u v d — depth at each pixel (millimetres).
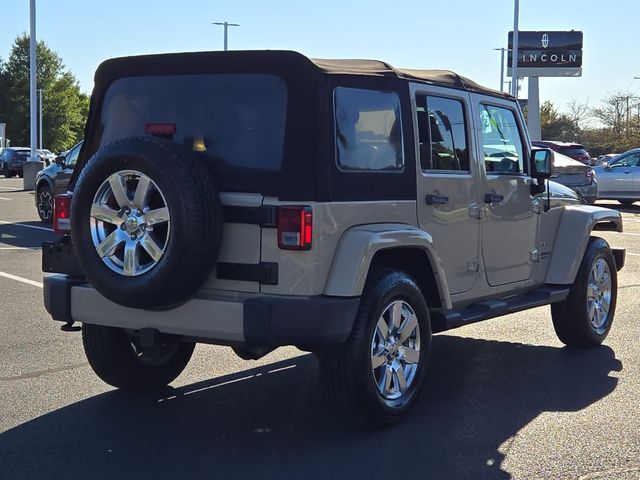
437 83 5852
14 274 11023
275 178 4816
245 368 6730
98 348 5754
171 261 4664
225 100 5070
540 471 4613
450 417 5543
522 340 7887
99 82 5598
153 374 6031
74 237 4988
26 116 87812
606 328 7680
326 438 5133
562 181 19156
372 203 5145
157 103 5324
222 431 5258
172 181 4652
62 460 4750
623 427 5355
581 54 48125
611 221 7711
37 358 6910
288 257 4762
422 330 5473
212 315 4820
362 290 4898
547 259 7203
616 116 66750
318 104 4836
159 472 4586
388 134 5348
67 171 16016
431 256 5461
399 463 4723
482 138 6312
